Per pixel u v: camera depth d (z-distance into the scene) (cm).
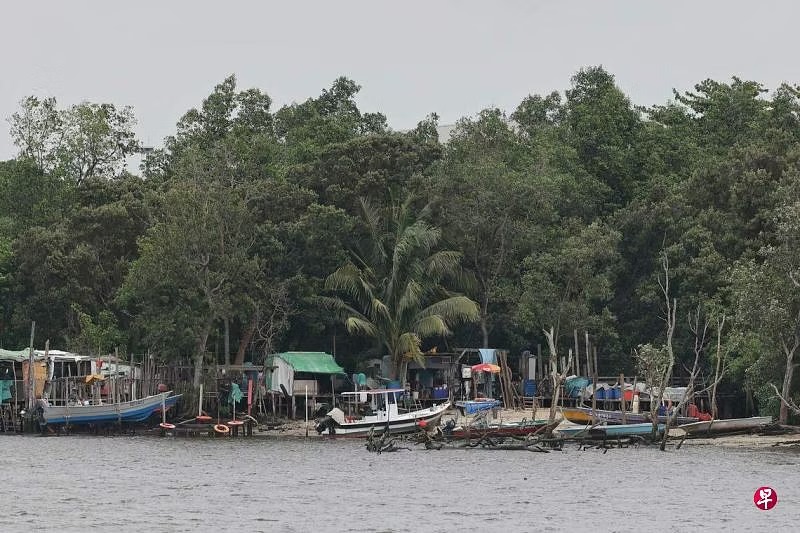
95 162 18850
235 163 16950
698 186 16325
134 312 16662
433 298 16525
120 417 14075
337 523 7906
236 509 8425
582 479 9988
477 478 10069
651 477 10106
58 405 14438
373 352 16338
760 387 13650
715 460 11319
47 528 7669
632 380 15712
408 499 8900
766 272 12644
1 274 16800
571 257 15775
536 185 16375
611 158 18275
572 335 16088
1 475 10181
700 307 15138
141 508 8450
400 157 16725
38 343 16875
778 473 10331
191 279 14738
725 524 7925
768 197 15188
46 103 18800
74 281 16375
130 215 16925
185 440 13550
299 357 15475
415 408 15000
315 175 17000
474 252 16562
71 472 10412
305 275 16188
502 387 15750
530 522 7975
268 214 16425
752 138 18375
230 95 19788
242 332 16262
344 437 13588
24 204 18450
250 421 14075
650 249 16750
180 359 15025
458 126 18100
